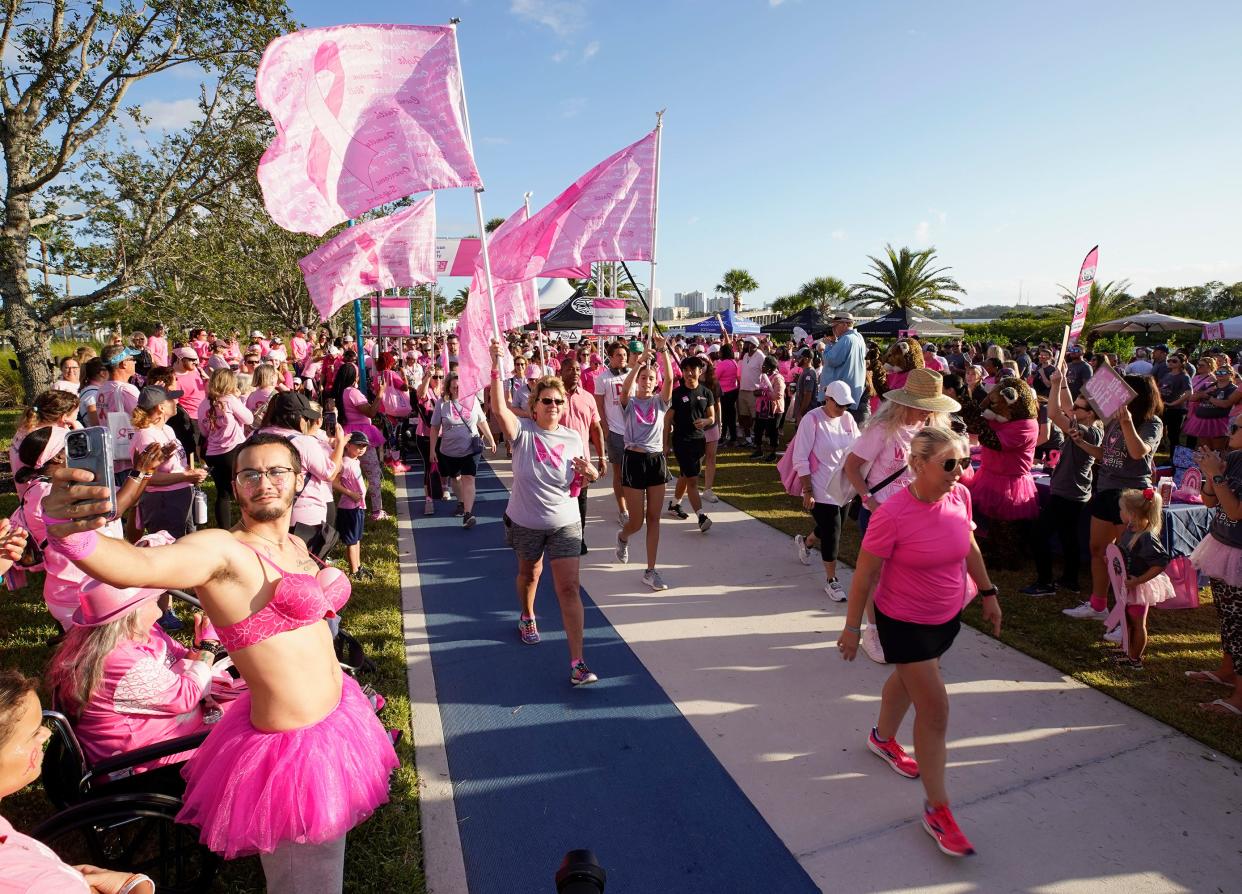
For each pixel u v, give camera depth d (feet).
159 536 11.33
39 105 49.57
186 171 55.31
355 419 26.08
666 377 19.22
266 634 6.69
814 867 9.55
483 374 14.78
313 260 25.61
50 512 5.24
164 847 8.77
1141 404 15.64
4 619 17.84
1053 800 10.68
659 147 20.27
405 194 12.24
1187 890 9.02
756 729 12.76
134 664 9.30
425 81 12.18
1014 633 16.17
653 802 10.92
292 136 11.26
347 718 7.45
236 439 21.63
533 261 20.79
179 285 64.85
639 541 23.68
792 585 19.53
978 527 21.07
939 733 9.57
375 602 18.70
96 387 24.61
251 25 51.13
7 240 48.85
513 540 14.99
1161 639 15.84
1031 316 146.00
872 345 78.95
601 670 15.01
